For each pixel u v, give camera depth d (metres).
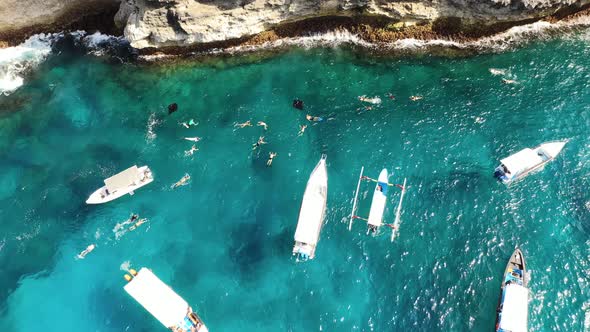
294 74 47.22
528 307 32.81
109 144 42.09
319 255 35.94
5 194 38.94
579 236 35.81
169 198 39.03
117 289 34.72
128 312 33.78
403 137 41.78
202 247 36.66
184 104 44.81
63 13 48.97
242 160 40.94
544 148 39.75
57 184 39.53
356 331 32.66
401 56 48.34
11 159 41.06
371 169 40.03
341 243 36.44
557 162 39.53
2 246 36.44
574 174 38.88
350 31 49.12
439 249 35.69
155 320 33.44
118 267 35.69
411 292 34.00
